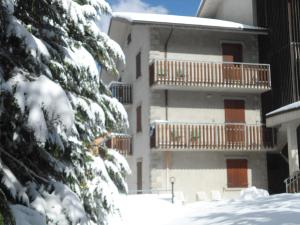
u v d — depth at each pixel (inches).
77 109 288.4
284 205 426.9
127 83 1016.2
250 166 869.2
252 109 888.3
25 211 198.8
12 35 198.2
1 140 215.5
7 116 197.2
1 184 203.8
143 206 620.7
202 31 885.8
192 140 808.3
